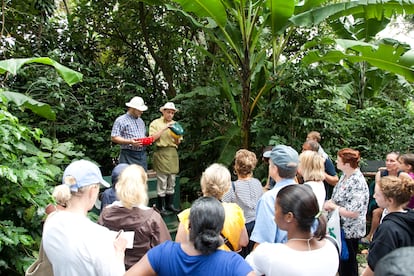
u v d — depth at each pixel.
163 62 8.66
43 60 4.00
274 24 5.81
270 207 2.36
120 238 1.97
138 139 4.90
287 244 1.77
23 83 6.27
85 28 8.19
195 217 1.59
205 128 6.97
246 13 6.54
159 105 8.30
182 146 7.21
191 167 7.21
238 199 3.09
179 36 8.38
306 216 1.72
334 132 6.07
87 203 1.96
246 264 1.57
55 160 3.99
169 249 1.62
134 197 2.31
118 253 1.90
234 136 6.26
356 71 8.15
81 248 1.76
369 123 7.11
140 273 1.60
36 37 7.37
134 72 8.29
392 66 5.43
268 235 2.32
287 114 5.98
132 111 5.02
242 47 6.23
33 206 3.08
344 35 7.18
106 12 8.28
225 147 6.27
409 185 2.32
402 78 8.12
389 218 2.26
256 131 6.07
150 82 8.68
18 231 2.86
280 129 6.04
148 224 2.34
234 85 6.66
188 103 6.84
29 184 2.99
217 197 2.45
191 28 8.36
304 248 1.73
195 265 1.55
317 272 1.67
